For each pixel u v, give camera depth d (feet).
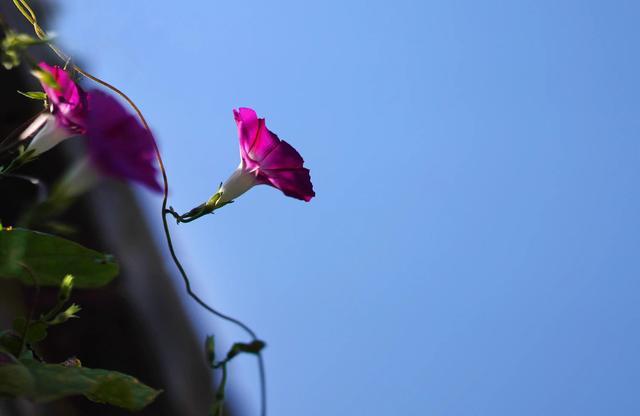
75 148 4.07
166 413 4.97
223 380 3.52
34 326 3.66
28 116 4.52
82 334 4.70
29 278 3.69
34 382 3.53
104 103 3.60
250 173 3.99
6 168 3.69
